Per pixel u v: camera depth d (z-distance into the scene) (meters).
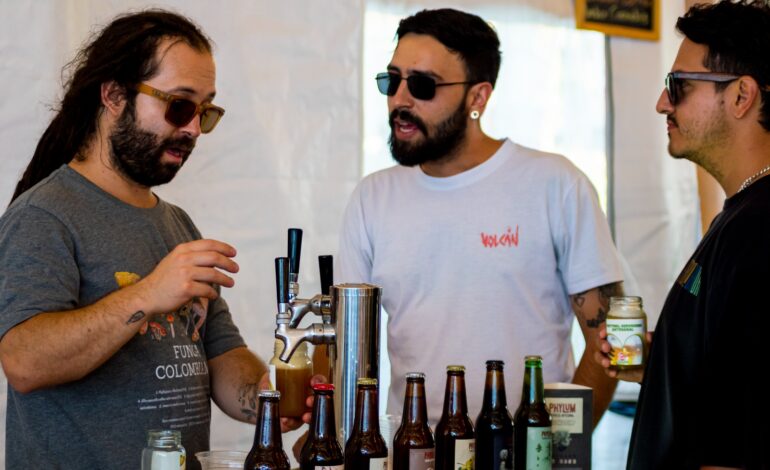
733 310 1.66
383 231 2.63
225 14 2.99
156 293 1.79
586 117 3.60
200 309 2.19
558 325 2.58
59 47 2.72
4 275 1.86
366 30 3.28
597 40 3.61
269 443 1.59
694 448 1.74
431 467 1.75
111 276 1.98
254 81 3.04
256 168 3.04
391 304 2.61
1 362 1.84
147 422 1.97
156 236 2.10
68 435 1.91
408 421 1.76
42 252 1.87
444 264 2.55
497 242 2.53
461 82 2.54
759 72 1.88
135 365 1.97
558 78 3.55
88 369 1.83
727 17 1.92
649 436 1.86
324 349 2.40
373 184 2.72
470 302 2.52
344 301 1.80
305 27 3.12
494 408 1.85
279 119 3.08
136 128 2.03
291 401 1.83
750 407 1.63
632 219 3.66
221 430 3.03
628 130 3.66
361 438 1.68
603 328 2.08
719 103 1.93
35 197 1.93
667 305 1.88
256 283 3.04
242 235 3.02
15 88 2.67
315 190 3.14
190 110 2.06
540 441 1.84
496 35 2.65
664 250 3.71
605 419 3.72
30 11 2.69
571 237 2.54
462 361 2.49
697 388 1.78
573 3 3.55
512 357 2.49
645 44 3.70
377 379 1.76
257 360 2.32
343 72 3.18
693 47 1.97
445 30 2.53
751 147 1.92
